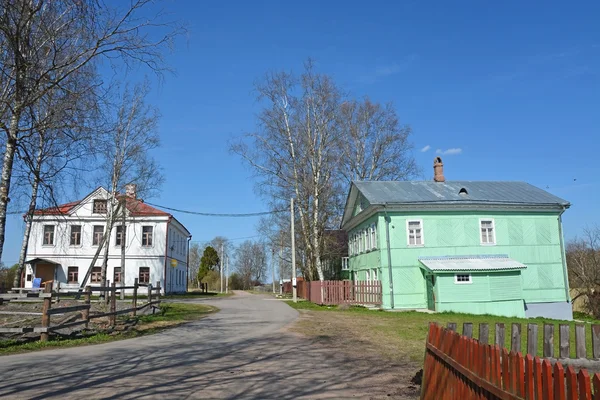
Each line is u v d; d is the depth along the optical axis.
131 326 15.80
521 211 29.91
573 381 3.12
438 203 28.56
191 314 20.94
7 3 8.56
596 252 37.03
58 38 10.41
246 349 11.25
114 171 29.22
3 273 41.31
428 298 27.47
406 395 6.93
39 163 13.35
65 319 15.86
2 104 10.57
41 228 40.78
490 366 4.16
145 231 42.44
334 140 33.16
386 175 40.00
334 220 39.09
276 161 32.91
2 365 9.14
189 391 7.14
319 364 9.39
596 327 6.95
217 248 94.25
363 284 28.86
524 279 29.09
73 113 11.79
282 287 67.38
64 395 6.84
